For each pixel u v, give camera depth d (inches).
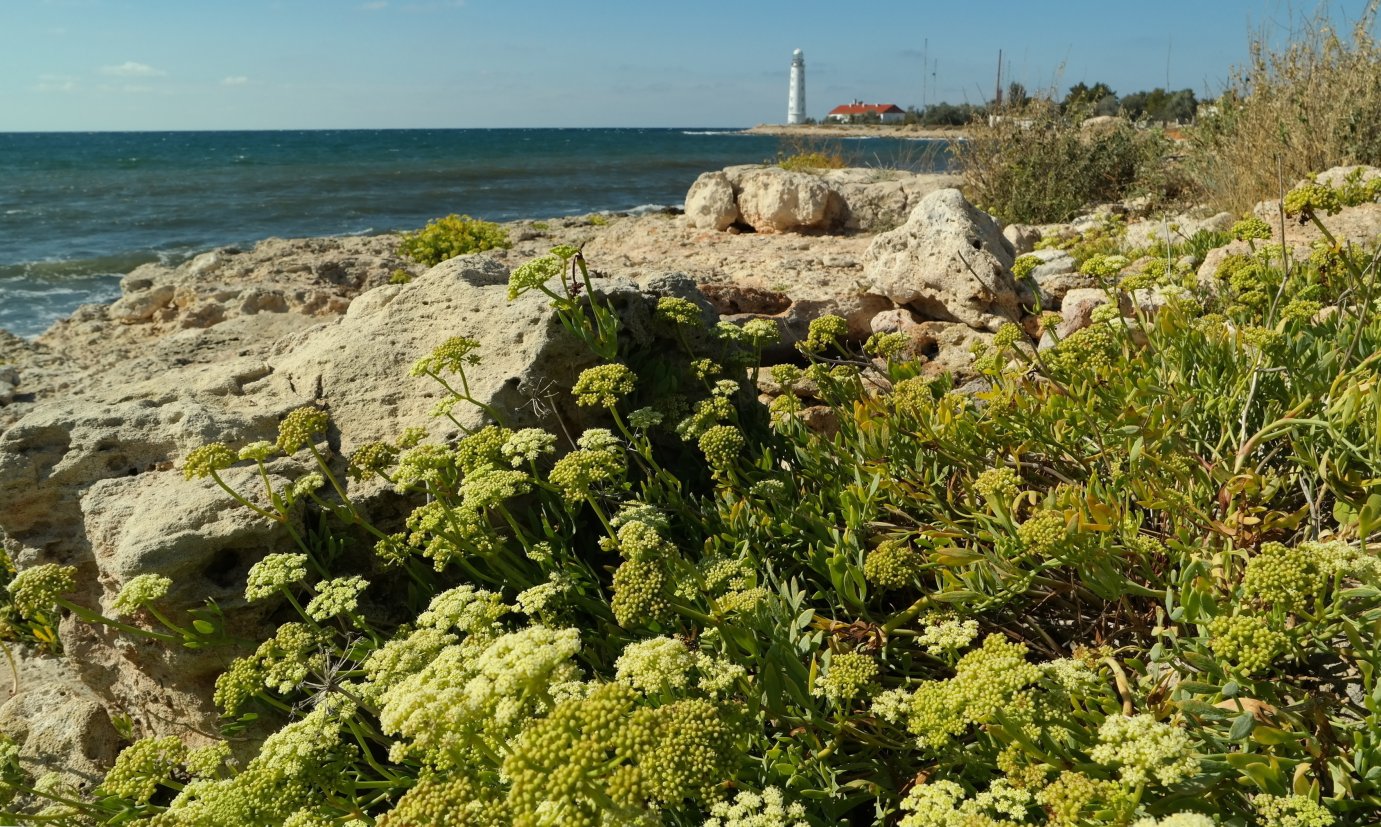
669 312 174.1
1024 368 168.6
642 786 71.7
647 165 2391.7
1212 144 472.7
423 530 129.6
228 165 2534.5
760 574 136.7
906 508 149.6
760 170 649.0
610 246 593.0
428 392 168.4
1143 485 121.1
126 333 445.7
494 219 1145.4
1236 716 83.0
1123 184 598.9
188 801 93.9
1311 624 84.7
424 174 2057.1
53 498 148.8
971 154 653.3
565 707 77.8
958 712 87.2
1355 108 379.2
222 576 138.8
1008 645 88.3
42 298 658.2
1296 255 240.4
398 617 149.0
